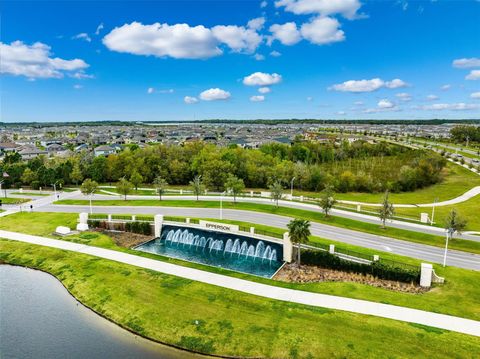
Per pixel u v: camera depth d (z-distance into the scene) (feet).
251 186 344.90
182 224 181.68
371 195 307.17
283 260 149.79
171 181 361.10
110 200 261.24
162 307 106.93
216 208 224.53
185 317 101.60
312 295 112.06
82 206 240.94
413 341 88.22
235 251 168.55
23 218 209.05
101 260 142.00
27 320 103.55
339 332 92.58
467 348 85.25
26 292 121.49
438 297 110.11
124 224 190.90
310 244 149.07
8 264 145.38
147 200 257.14
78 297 116.47
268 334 93.09
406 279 123.44
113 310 107.34
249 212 214.28
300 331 93.50
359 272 132.16
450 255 147.43
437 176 347.36
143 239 181.57
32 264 143.43
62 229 178.09
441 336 89.45
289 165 347.97
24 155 542.16
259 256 160.56
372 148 509.35
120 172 358.43
